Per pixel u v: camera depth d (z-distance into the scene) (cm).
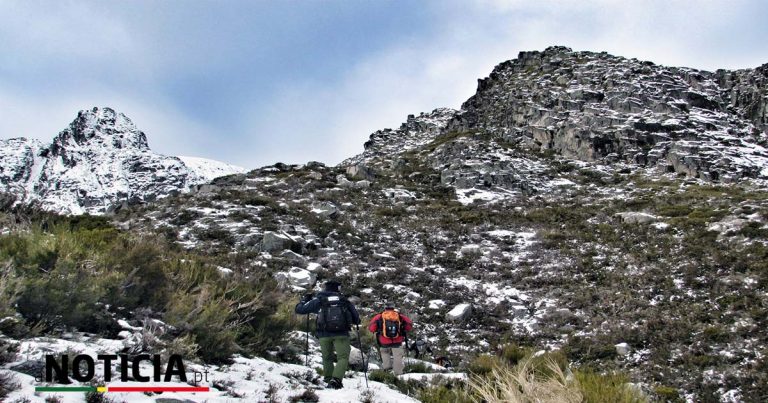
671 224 2761
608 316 1820
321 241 2639
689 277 1984
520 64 7719
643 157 4622
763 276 1869
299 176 4309
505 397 396
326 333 726
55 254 746
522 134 5709
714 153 4347
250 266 1945
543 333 1761
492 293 2175
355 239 2728
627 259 2359
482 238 2941
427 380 893
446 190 4225
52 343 583
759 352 1391
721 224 2550
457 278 2345
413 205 3678
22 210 1434
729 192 3534
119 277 774
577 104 5600
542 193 4119
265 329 946
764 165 4228
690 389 1279
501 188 4250
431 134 7625
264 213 2944
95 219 2606
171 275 914
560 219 3266
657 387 1292
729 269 2011
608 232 2839
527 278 2317
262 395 565
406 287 2142
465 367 1204
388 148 7300
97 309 726
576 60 7050
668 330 1614
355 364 992
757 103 5384
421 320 1853
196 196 3503
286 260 2166
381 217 3297
